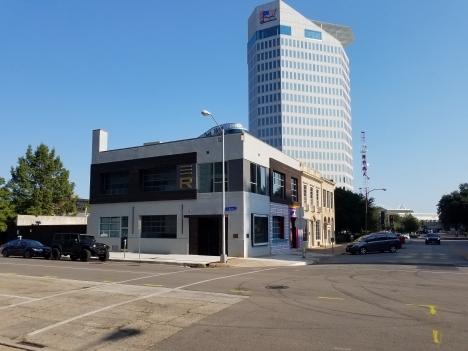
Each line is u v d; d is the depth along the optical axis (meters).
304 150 130.00
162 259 27.53
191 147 32.78
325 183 55.84
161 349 7.24
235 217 30.38
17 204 50.16
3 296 12.58
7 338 8.26
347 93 150.00
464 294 12.45
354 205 73.38
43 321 9.48
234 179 30.78
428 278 16.67
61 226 41.72
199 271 20.31
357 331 8.12
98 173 37.53
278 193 38.38
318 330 8.23
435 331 8.09
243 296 12.26
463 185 111.50
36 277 17.25
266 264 25.84
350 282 15.44
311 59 134.00
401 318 9.21
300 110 130.88
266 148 35.28
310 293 12.76
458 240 84.81
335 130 134.25
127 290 13.55
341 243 65.31
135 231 34.56
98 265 23.62
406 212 172.62
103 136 38.41
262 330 8.29
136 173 35.25
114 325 8.95
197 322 9.03
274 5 133.12
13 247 32.31
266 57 132.62
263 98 131.62
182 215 32.38
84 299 11.97
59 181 53.19
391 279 16.36
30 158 51.91
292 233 41.28
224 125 38.59
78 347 7.55
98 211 37.00
